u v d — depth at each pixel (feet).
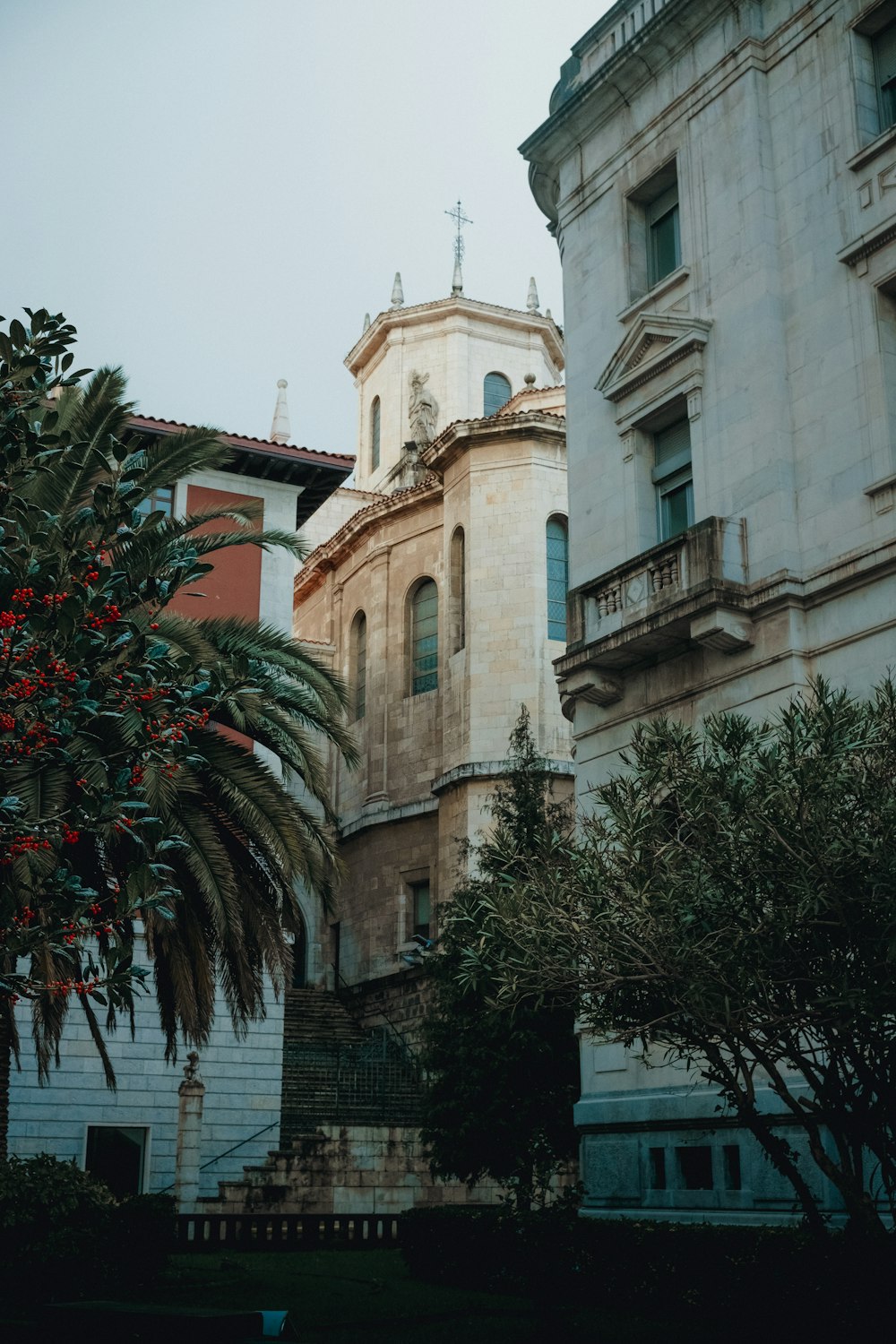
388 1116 110.93
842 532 63.26
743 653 66.28
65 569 37.32
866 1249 39.06
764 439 67.41
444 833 129.59
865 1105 39.93
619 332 80.07
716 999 40.11
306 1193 97.81
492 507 134.10
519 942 44.16
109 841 59.67
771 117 71.97
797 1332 44.11
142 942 102.32
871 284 63.93
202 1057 103.09
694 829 42.57
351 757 71.31
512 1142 77.97
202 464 69.67
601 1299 55.36
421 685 145.18
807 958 40.27
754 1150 60.23
